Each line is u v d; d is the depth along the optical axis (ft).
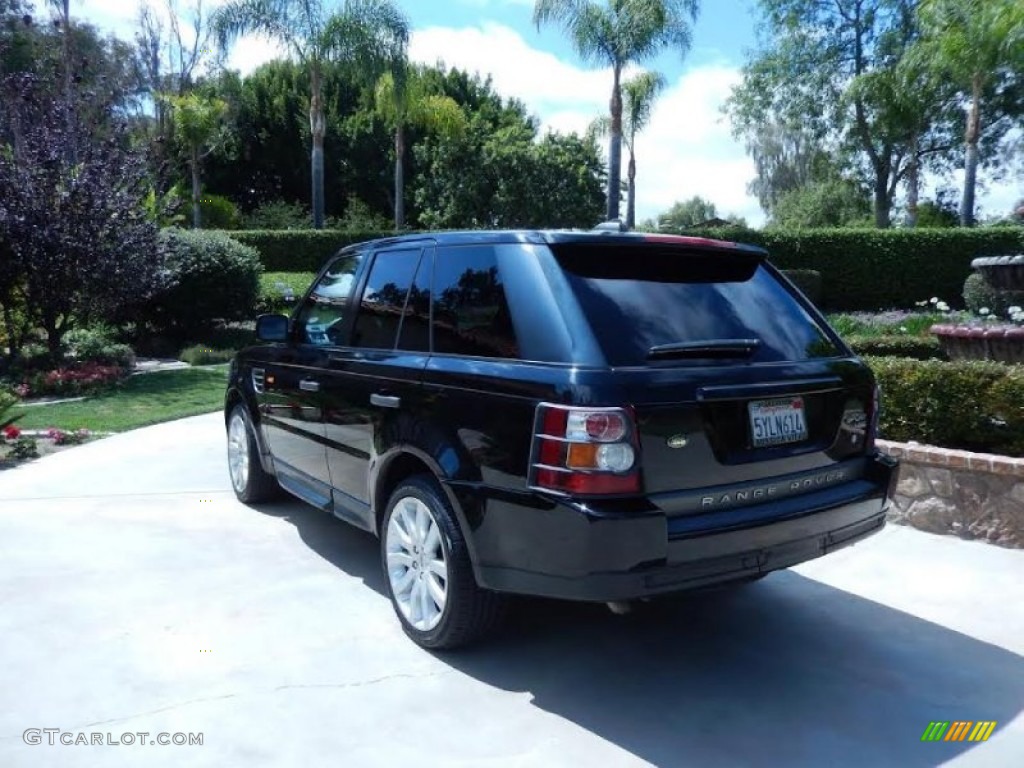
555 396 10.14
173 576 15.35
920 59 89.71
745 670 12.08
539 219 116.88
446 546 11.73
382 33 80.53
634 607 14.06
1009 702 11.18
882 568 15.98
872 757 9.88
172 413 33.09
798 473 11.46
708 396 10.43
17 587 14.69
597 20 76.23
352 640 12.84
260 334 17.06
